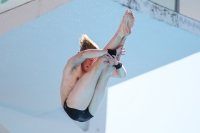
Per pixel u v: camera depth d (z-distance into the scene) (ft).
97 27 36.63
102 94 27.40
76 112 27.20
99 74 26.91
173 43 39.73
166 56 42.42
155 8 35.27
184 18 37.68
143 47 40.47
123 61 43.57
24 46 39.60
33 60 42.63
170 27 36.58
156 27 36.58
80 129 56.03
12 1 37.09
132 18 25.11
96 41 39.65
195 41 39.52
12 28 36.50
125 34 25.25
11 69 44.83
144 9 34.27
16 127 55.06
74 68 27.73
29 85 49.06
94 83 26.78
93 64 27.17
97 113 55.52
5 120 54.13
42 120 57.72
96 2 32.17
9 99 53.36
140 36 38.37
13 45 39.37
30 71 45.29
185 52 41.86
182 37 38.55
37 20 34.96
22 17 35.99
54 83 48.16
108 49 25.80
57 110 58.34
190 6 38.55
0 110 54.24
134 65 44.45
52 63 43.27
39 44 39.24
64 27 36.24
